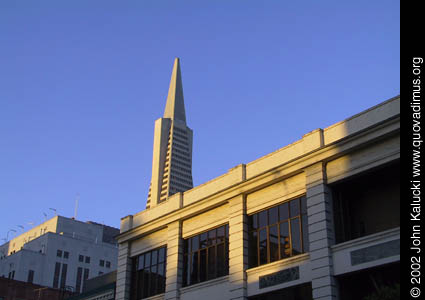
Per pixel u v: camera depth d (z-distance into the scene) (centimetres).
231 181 3394
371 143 2641
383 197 2623
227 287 3148
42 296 7862
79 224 13238
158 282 3728
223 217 3375
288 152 3094
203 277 3384
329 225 2708
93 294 4538
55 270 11450
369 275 2494
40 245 11812
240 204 3234
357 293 2545
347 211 2748
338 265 2594
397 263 2367
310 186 2838
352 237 2689
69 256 11831
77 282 11712
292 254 2862
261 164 3247
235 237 3183
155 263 3825
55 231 12875
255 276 3011
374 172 2667
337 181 2761
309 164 2866
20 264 10956
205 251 3444
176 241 3628
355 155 2716
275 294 2888
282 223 2991
